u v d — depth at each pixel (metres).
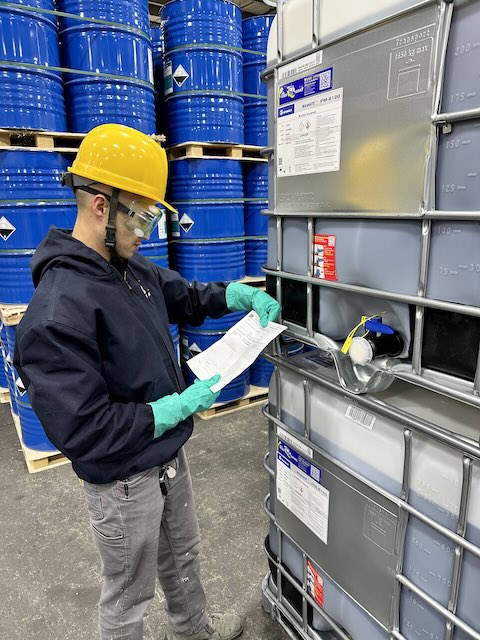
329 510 1.26
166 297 1.53
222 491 2.44
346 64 0.96
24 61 2.20
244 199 3.22
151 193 1.09
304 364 1.31
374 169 0.94
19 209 2.35
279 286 1.33
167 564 1.46
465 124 0.77
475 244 0.79
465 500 0.89
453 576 0.95
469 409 1.04
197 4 2.69
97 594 1.82
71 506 2.35
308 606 1.47
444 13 0.76
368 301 1.08
